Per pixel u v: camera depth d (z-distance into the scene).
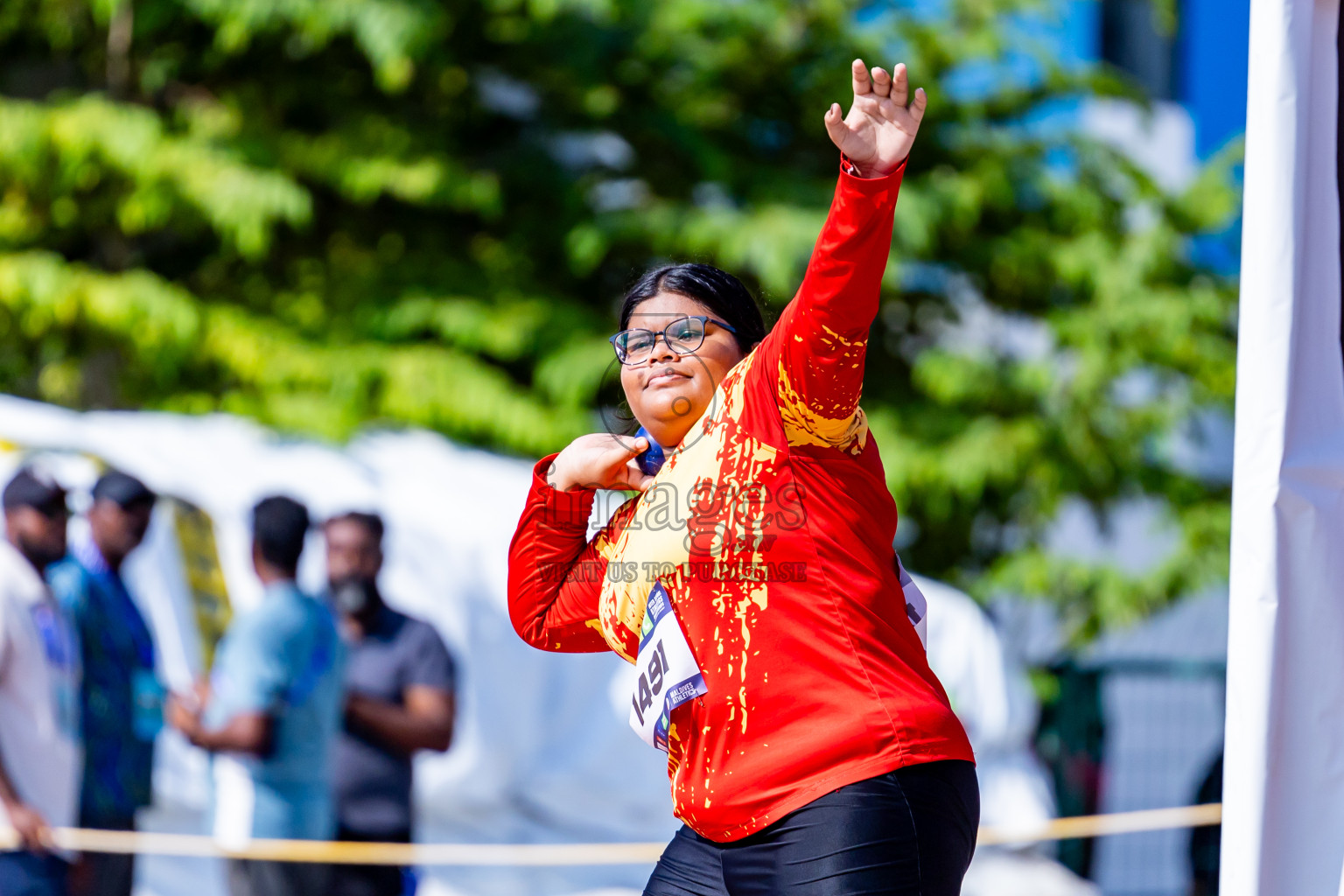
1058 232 24.41
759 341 5.11
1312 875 5.32
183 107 21.41
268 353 19.67
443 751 11.60
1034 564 22.17
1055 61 24.39
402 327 20.48
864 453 4.83
